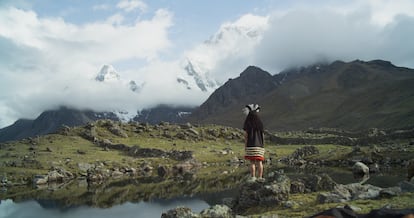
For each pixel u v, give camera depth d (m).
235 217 19.89
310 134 163.50
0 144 120.75
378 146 97.62
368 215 10.55
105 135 141.38
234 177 66.56
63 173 78.88
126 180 73.75
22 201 49.56
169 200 43.75
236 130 169.00
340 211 10.83
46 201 49.12
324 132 166.12
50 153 101.50
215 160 107.44
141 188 58.94
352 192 23.12
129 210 39.47
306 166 82.25
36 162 85.06
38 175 71.69
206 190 50.59
